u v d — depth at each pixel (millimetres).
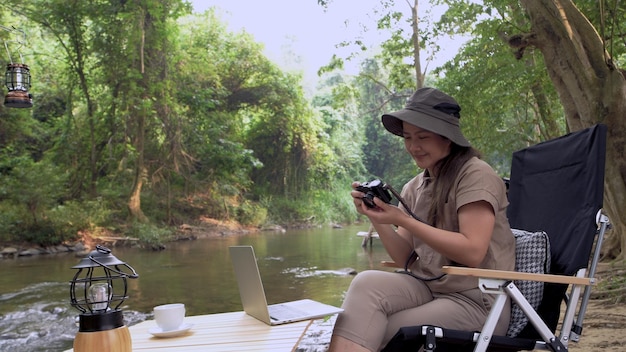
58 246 12570
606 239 6820
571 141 2111
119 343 1434
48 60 19188
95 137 16672
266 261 10258
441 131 1875
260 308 1928
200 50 20531
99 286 1452
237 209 20109
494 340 1738
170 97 17156
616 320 3803
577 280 1772
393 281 1857
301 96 23922
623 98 5047
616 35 6773
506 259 1871
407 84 16938
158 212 16938
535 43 5430
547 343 1744
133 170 16969
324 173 25625
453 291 1883
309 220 23297
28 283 7816
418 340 1760
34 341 4695
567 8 5293
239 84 22688
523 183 2316
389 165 33031
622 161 5055
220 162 19031
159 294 6867
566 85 5316
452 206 1895
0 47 15336
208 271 9031
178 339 1765
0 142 16469
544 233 1937
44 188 12844
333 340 1774
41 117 18641
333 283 7504
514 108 12430
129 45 15562
